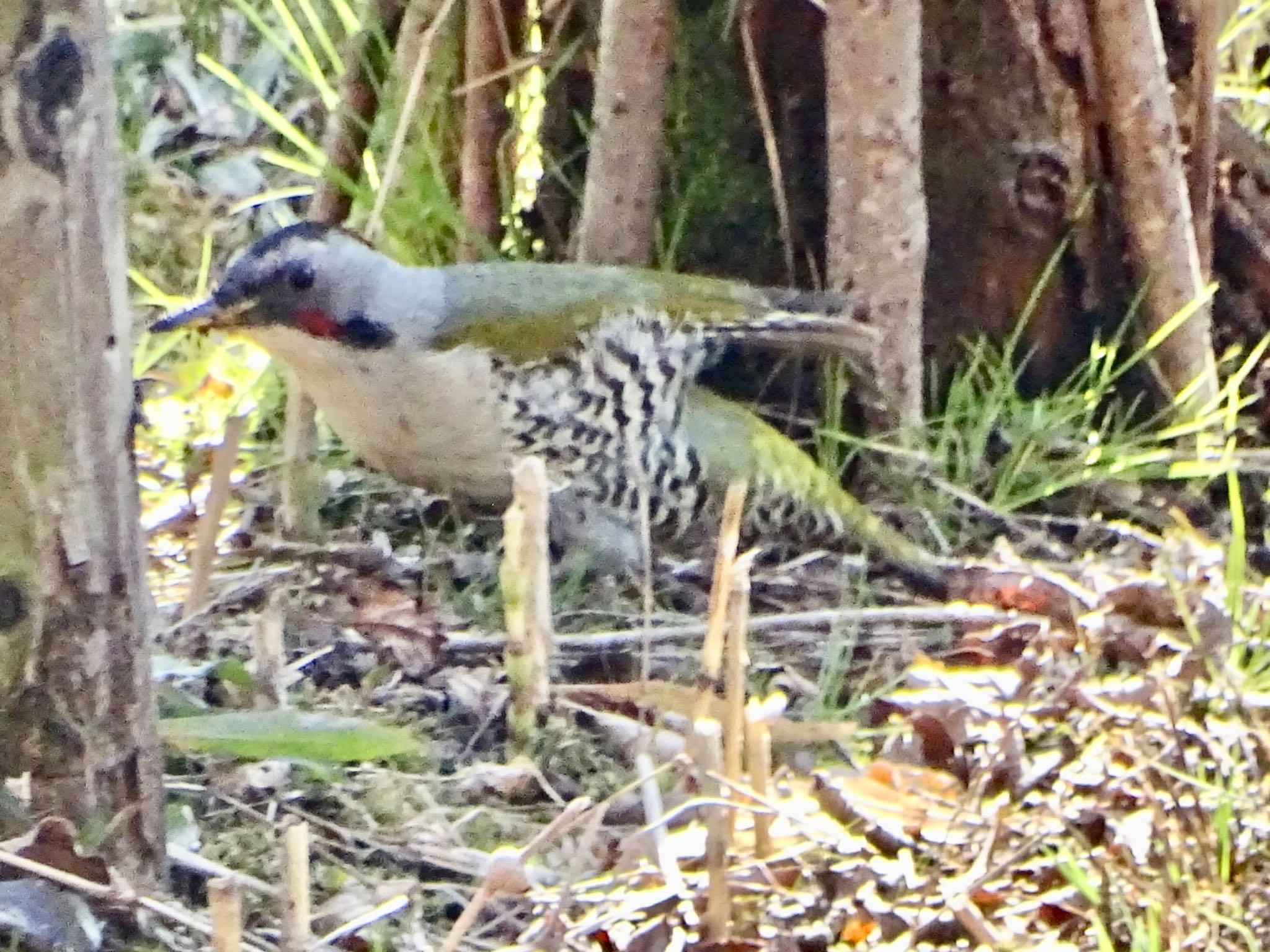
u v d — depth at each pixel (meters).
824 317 7.63
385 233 8.38
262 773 5.75
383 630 6.79
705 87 8.31
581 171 8.74
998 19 8.06
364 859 5.43
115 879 4.75
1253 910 5.07
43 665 4.56
